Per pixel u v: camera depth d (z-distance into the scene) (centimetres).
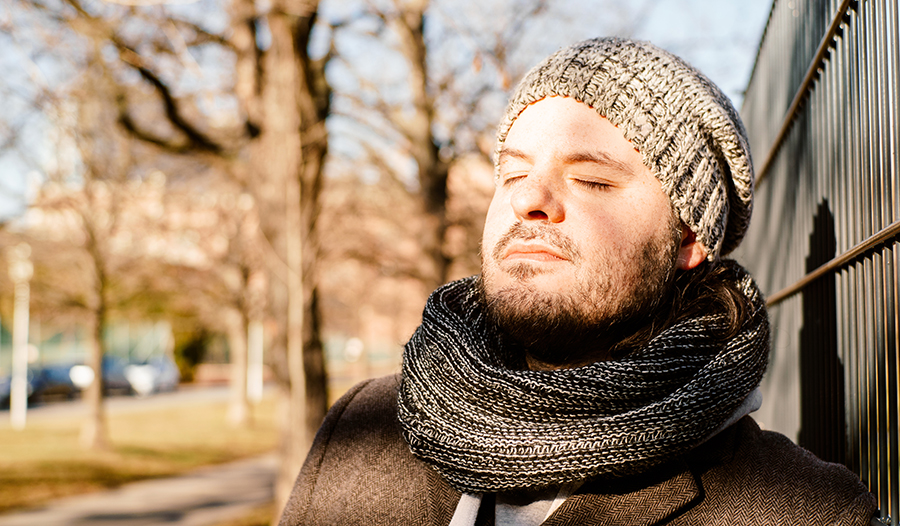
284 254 612
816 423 175
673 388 119
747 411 126
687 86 125
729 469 124
